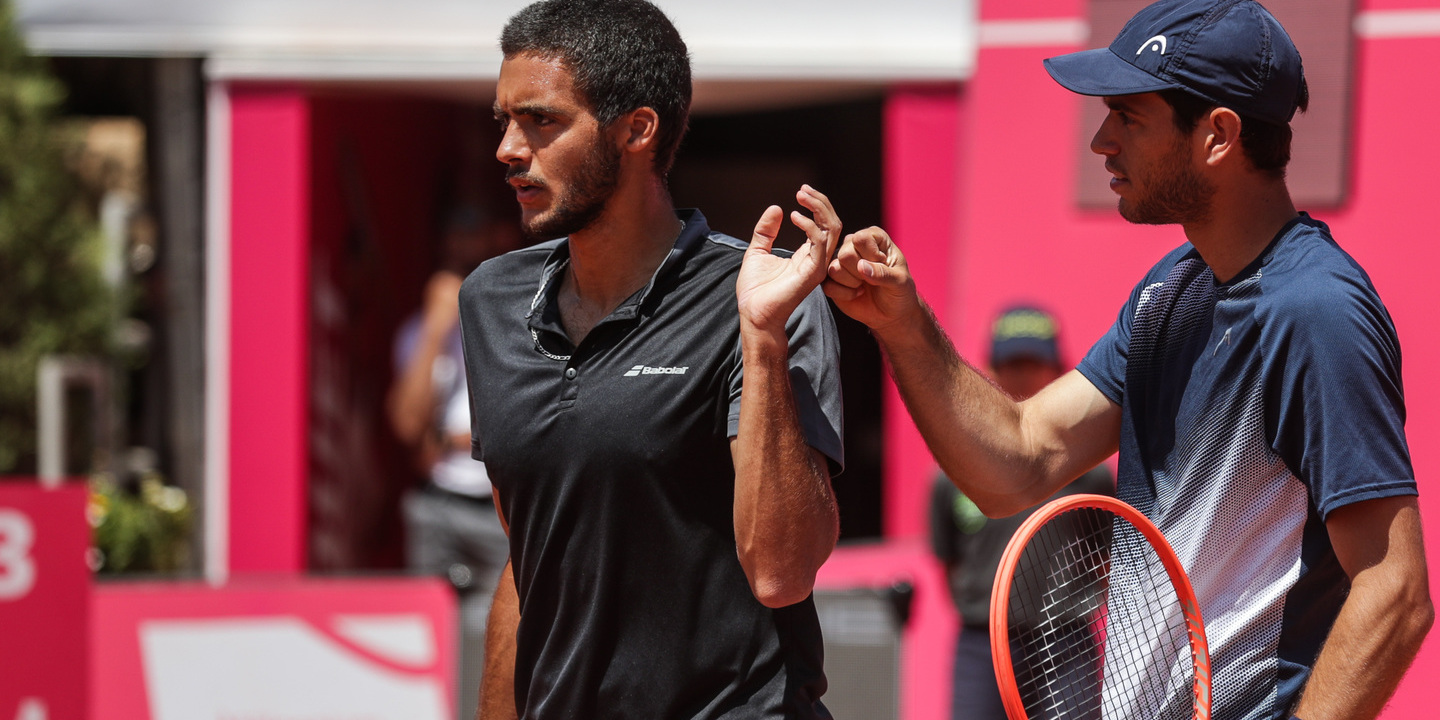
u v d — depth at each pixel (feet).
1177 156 26.25
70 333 93.45
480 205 97.60
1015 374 52.47
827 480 26.25
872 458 92.48
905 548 65.21
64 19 82.64
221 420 82.28
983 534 52.16
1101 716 28.55
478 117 97.50
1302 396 24.79
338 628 61.21
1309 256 25.41
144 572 74.43
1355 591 24.31
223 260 82.02
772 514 24.79
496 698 30.42
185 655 60.90
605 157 26.53
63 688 55.62
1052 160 70.90
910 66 76.69
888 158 77.36
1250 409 26.09
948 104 76.89
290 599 61.36
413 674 60.95
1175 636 27.37
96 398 83.66
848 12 77.36
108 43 82.33
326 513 85.61
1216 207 26.43
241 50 81.56
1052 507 26.13
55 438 78.07
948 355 28.68
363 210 88.17
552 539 26.99
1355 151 65.41
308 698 61.00
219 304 82.07
